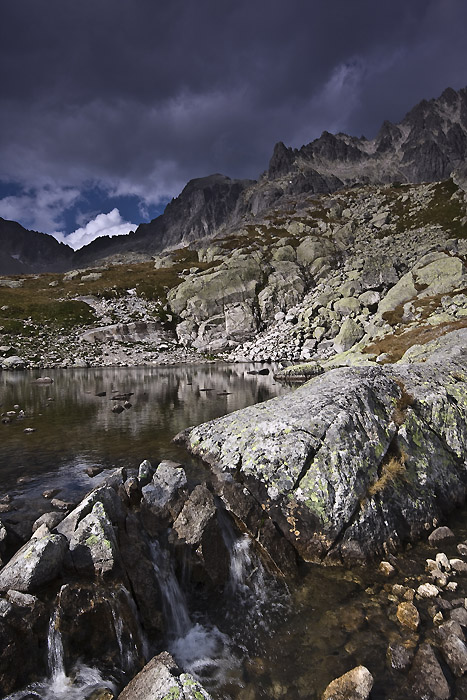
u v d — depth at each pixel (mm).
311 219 122688
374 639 6781
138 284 83375
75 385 35594
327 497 9578
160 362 57500
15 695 5238
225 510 9898
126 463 13719
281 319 72562
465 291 51344
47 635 5777
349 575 8711
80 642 6008
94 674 5887
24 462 13922
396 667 6109
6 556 7441
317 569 8977
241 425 13203
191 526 8719
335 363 39750
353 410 11852
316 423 11219
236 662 6543
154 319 70938
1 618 5465
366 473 10398
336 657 6461
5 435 17781
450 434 13242
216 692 5902
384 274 68500
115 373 46156
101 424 20000
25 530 8688
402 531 9961
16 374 44531
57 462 13914
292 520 9578
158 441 16594
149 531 8531
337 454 10344
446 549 9672
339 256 91000
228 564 8633
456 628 6672
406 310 52688
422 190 121625
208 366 54312
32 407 24672
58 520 8742
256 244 102438
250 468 10680
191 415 22266
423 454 12008
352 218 118688
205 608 7922
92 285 82750
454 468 12469
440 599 7633
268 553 9047
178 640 7113
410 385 14492
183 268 94625
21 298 73000
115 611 6297
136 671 6168
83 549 6891
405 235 94375
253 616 7648
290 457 10406
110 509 8164
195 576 8242
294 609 7738
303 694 5789
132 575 7098
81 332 63750
